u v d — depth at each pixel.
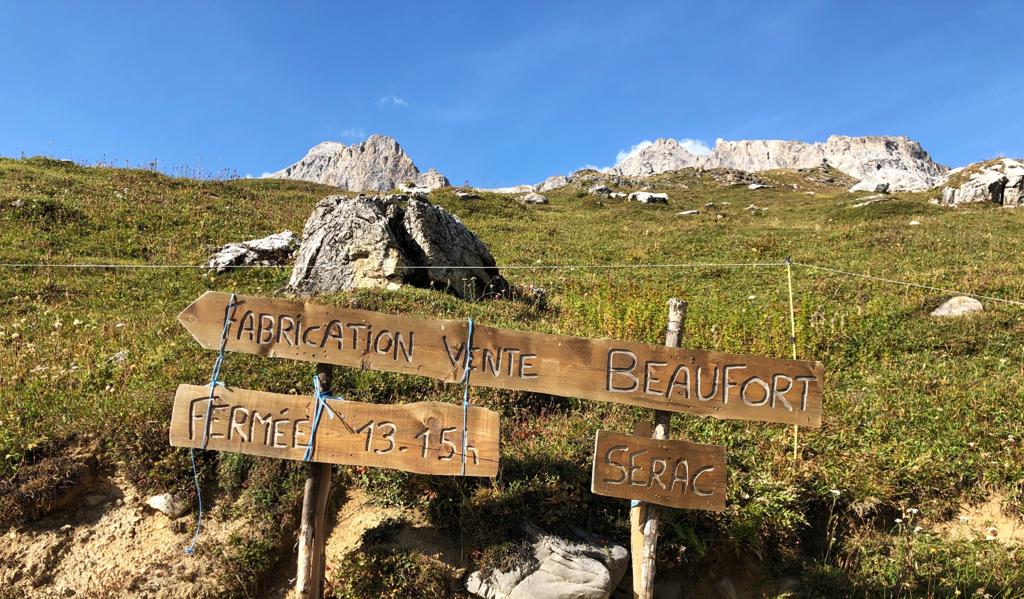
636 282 14.88
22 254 13.34
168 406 5.98
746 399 4.05
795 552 5.22
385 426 4.23
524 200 35.03
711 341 9.38
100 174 23.31
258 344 4.39
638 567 4.23
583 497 5.17
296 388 6.59
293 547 5.15
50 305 10.97
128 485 5.44
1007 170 33.16
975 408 7.23
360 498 5.30
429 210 12.03
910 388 7.93
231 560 4.87
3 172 20.03
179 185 23.83
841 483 5.63
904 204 28.38
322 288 11.40
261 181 31.78
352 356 4.31
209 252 15.62
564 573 4.49
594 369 4.16
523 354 4.20
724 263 16.73
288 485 5.34
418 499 5.05
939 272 13.39
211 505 5.31
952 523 5.68
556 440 5.85
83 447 5.61
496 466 4.11
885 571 5.04
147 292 12.27
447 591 4.55
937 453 6.30
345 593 4.54
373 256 11.16
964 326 9.84
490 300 11.52
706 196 42.34
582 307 11.45
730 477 5.44
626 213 30.88
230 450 4.37
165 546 5.02
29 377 7.07
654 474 4.09
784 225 25.03
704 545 4.89
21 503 5.05
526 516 4.90
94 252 14.70
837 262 15.89
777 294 12.85
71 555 4.93
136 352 7.72
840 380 8.37
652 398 4.12
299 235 18.34
